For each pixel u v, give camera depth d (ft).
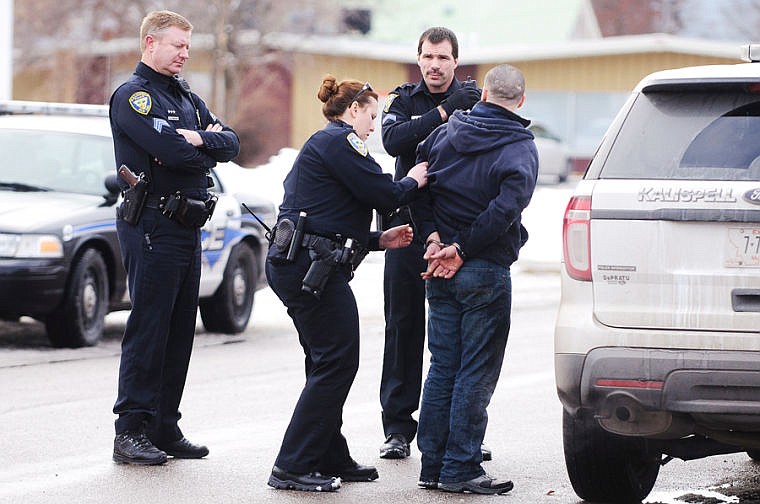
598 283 66.08
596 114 518.37
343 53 476.13
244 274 151.53
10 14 220.23
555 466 85.15
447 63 86.22
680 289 64.69
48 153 135.85
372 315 171.53
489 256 74.79
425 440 77.87
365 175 74.38
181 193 82.02
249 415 100.89
